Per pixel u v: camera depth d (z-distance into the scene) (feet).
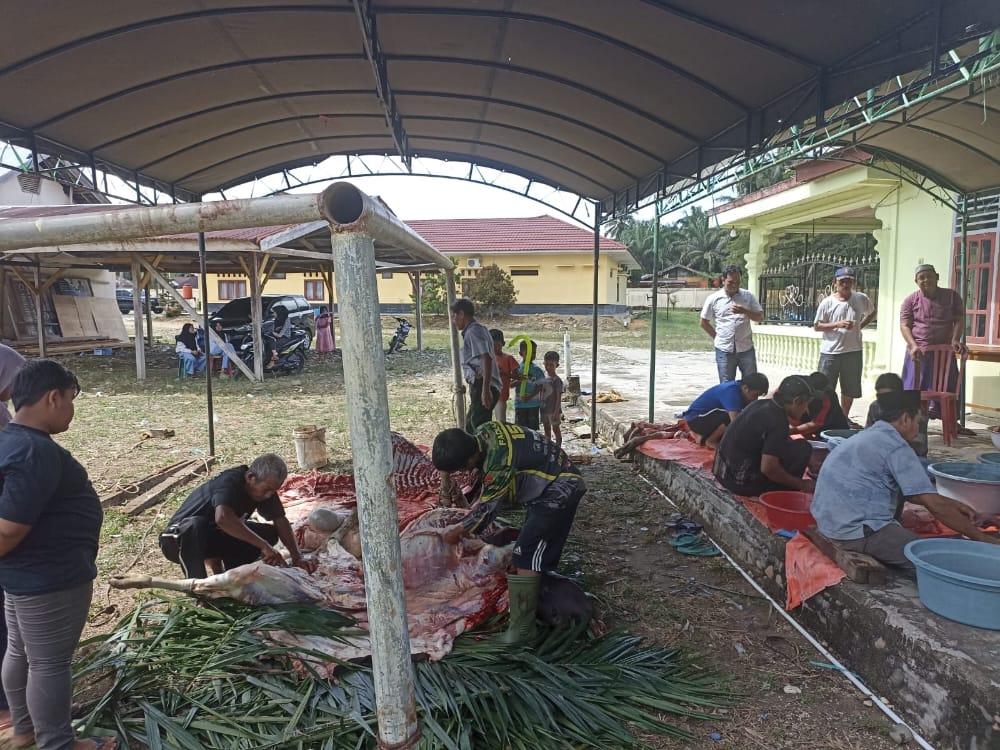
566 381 40.42
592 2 15.17
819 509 12.39
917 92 14.26
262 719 9.02
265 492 12.55
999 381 26.91
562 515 11.20
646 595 13.80
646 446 22.95
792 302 49.83
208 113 22.63
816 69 15.93
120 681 9.75
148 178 27.20
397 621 6.72
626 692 10.07
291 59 19.19
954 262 29.25
